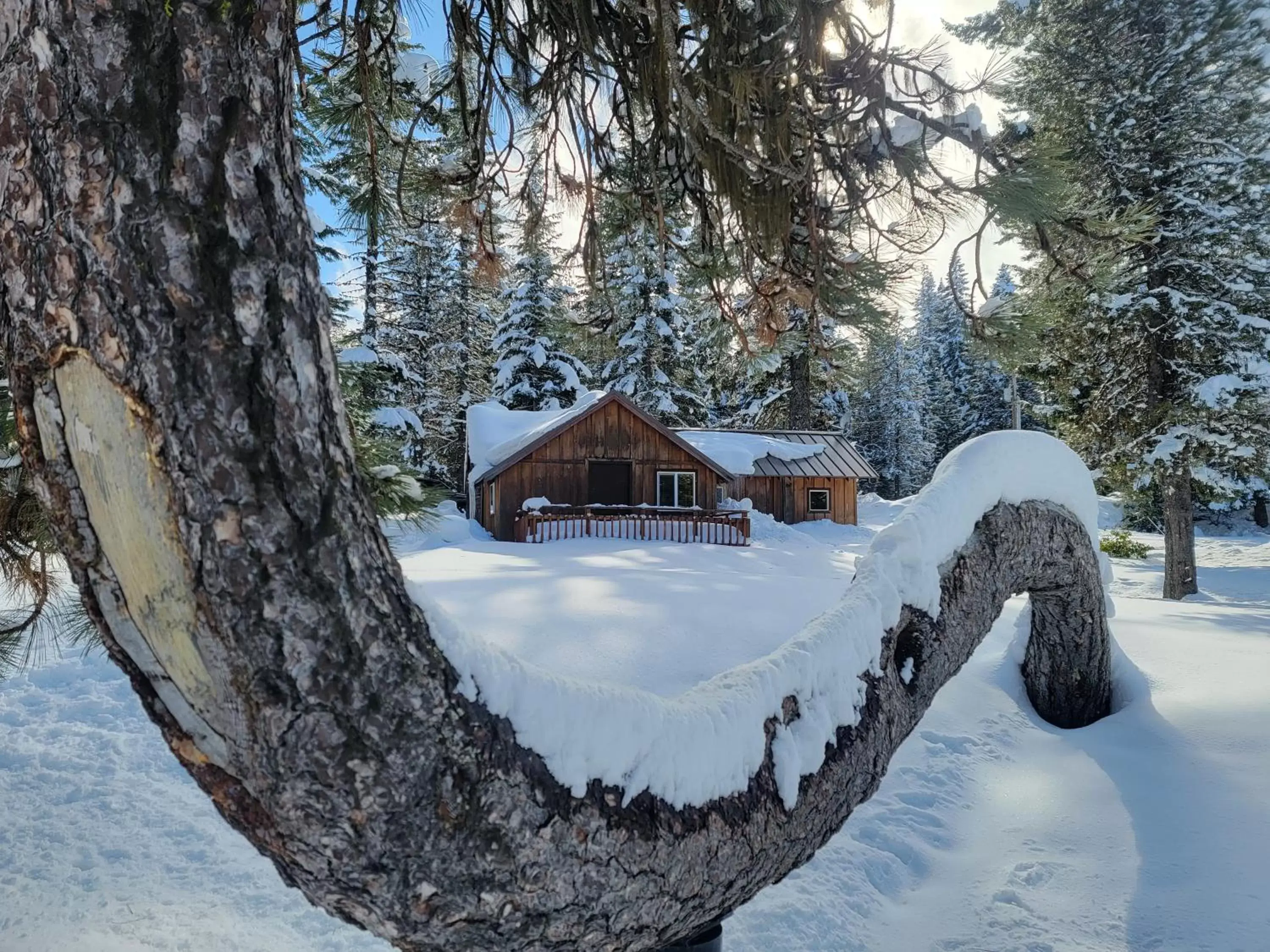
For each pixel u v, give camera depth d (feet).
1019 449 11.10
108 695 18.76
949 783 13.93
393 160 11.45
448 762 3.30
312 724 2.98
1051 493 11.85
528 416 77.61
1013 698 17.06
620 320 13.23
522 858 3.47
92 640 8.10
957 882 11.32
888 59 8.40
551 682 3.96
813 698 6.14
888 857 12.00
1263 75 34.30
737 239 10.61
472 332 97.76
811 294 10.71
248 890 11.19
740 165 9.22
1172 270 40.45
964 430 140.15
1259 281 39.40
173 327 2.74
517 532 59.00
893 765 14.52
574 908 3.70
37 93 2.72
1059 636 15.40
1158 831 11.41
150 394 2.72
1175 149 37.73
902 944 10.13
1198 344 39.65
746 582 31.83
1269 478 43.34
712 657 18.88
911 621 7.96
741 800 4.94
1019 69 33.01
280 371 2.96
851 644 6.78
